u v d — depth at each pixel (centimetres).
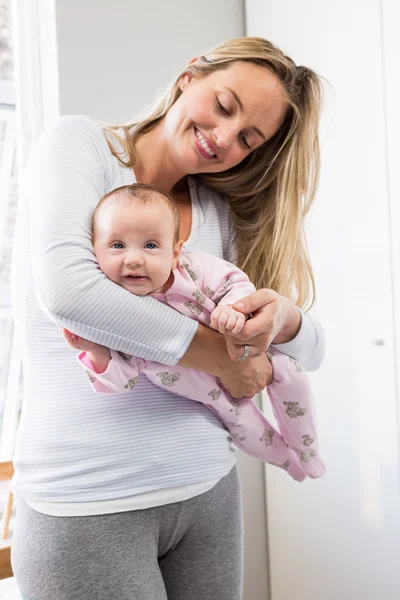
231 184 130
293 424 119
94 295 88
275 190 134
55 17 168
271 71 120
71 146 101
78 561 95
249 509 203
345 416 169
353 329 165
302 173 133
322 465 125
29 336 105
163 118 122
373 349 159
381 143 154
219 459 109
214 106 114
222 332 94
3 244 191
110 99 176
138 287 94
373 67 156
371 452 161
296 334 112
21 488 100
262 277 134
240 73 116
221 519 111
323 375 176
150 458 100
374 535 160
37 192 96
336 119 169
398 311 151
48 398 101
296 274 137
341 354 170
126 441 99
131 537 98
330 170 172
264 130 120
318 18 173
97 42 174
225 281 109
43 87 177
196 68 119
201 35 194
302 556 187
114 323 90
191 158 115
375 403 159
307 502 184
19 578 100
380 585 159
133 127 122
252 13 200
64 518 96
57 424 99
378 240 156
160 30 185
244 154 121
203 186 131
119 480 97
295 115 125
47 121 177
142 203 95
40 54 177
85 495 96
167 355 94
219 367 101
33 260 92
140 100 181
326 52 171
